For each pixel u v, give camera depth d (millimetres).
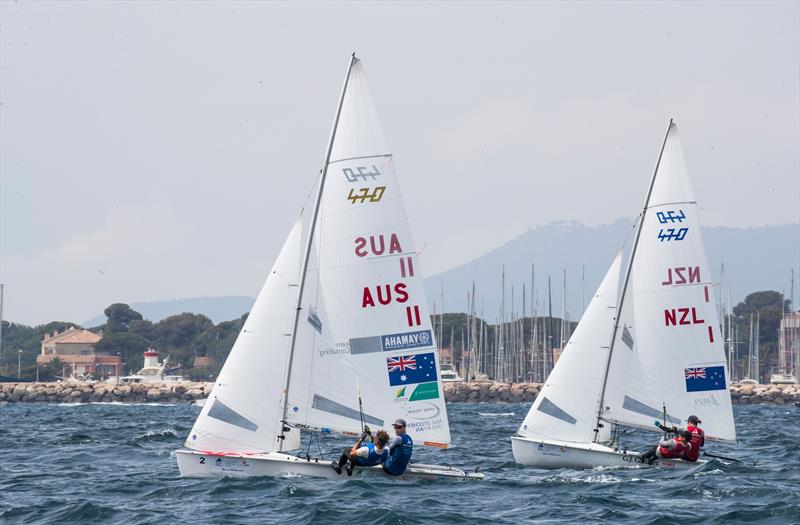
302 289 104688
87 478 123375
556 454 125625
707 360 128625
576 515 92500
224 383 106562
